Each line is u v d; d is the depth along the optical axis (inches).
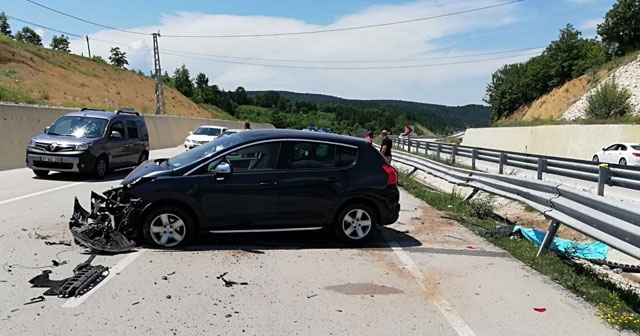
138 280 194.5
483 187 416.8
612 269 262.1
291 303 177.8
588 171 353.4
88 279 188.2
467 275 220.1
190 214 245.3
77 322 154.0
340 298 184.9
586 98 1601.9
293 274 210.5
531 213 393.1
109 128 538.6
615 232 201.5
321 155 263.3
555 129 1275.8
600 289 202.4
